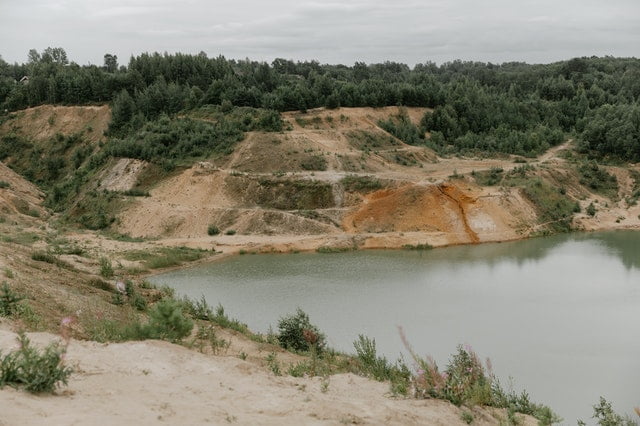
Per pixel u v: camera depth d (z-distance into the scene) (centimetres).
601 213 8081
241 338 2688
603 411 1902
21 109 12050
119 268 5350
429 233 7019
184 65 12106
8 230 6506
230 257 6350
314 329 2748
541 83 14750
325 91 10944
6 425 713
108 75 12200
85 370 1146
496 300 4144
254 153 8594
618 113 10506
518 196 7744
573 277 4888
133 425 801
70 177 9600
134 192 8162
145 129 9550
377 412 1101
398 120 11019
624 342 3186
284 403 1080
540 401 2394
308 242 6744
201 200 7862
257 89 10819
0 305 1862
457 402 1297
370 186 7662
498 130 10962
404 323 3588
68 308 2273
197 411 944
